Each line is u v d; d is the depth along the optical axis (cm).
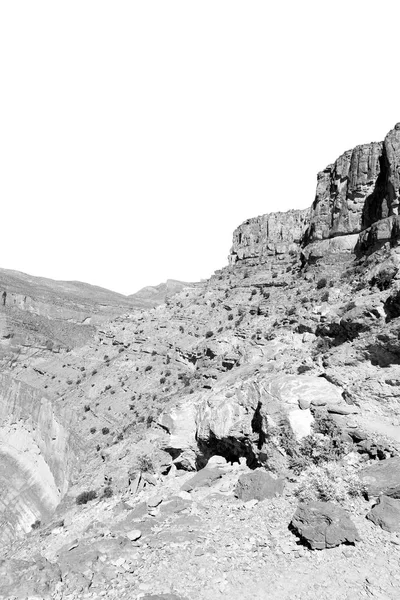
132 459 4250
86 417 6719
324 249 5638
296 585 1238
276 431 2220
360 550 1341
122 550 1534
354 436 2023
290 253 7794
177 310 9044
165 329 8312
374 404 2159
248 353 4091
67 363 9431
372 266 4016
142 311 10594
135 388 6775
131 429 5459
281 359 3219
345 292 4097
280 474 2088
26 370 10381
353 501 1631
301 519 1455
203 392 3659
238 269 8712
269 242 8456
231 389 3053
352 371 2438
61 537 2627
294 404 2278
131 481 3269
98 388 7425
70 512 3644
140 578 1338
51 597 1272
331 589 1202
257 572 1314
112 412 6375
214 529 1634
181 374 6419
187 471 3175
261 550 1430
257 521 1644
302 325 3912
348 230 5381
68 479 5953
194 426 3209
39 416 8125
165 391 6172
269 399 2377
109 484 3972
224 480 2323
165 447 3278
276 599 1192
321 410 2195
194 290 9794
